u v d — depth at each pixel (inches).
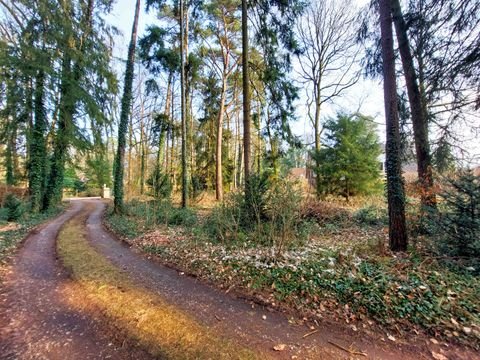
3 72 384.5
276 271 167.2
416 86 251.3
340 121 574.6
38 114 452.8
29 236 295.1
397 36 251.0
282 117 357.4
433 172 235.8
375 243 223.3
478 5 161.6
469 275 150.6
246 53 315.3
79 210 573.3
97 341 104.7
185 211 404.2
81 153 498.9
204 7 491.5
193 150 757.3
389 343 105.4
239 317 125.0
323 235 286.7
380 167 561.9
